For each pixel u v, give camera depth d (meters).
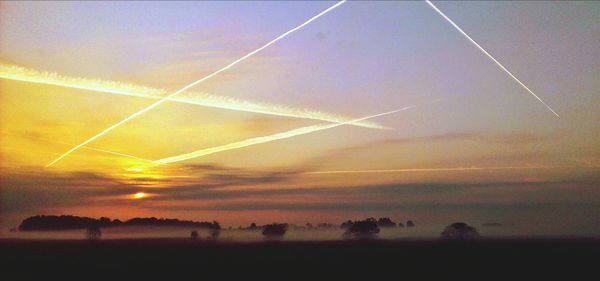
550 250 13.12
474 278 12.16
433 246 13.73
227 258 14.01
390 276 12.40
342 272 12.66
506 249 13.23
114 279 12.33
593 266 12.35
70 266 13.14
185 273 12.80
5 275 12.57
